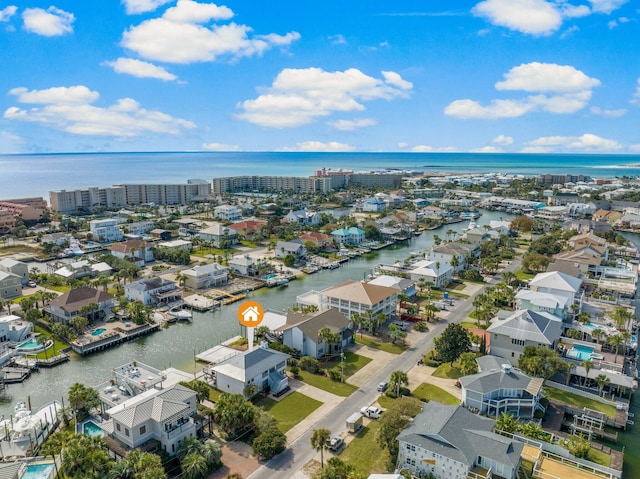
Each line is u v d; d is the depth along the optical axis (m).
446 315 131.00
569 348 105.06
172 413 69.31
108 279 155.88
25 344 110.38
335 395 87.62
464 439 63.50
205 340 116.69
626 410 82.44
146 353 109.12
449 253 178.50
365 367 99.31
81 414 80.06
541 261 174.62
